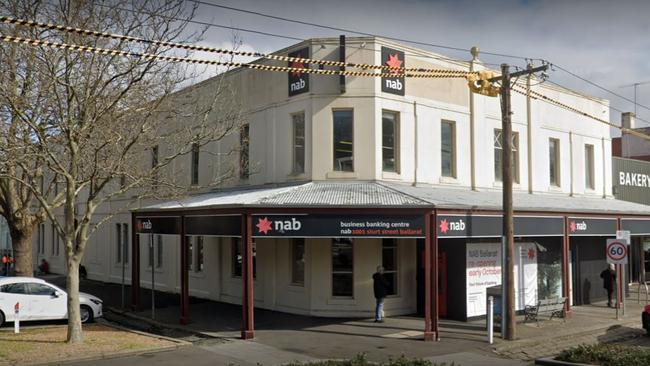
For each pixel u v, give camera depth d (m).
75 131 15.36
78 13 15.38
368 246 19.97
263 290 21.86
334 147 20.11
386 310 20.05
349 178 19.83
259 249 22.16
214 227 17.95
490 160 23.31
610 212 22.81
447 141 22.27
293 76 20.75
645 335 18.55
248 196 18.86
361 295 19.81
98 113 15.70
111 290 28.58
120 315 21.61
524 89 24.20
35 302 18.91
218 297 24.22
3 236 46.44
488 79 17.80
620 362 12.74
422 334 17.22
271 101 21.70
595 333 18.41
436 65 21.73
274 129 21.50
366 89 19.92
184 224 19.34
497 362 14.09
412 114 20.95
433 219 16.73
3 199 20.75
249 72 22.83
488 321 16.33
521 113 24.72
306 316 19.98
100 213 34.03
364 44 19.95
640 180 32.59
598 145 28.78
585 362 13.26
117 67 16.00
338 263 20.09
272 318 19.73
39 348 14.91
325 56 20.03
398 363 12.09
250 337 16.55
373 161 19.89
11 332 17.45
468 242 19.67
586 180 28.22
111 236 32.69
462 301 19.52
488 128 23.33
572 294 24.19
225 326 18.50
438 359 14.24
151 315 20.78
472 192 21.89
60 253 38.53
